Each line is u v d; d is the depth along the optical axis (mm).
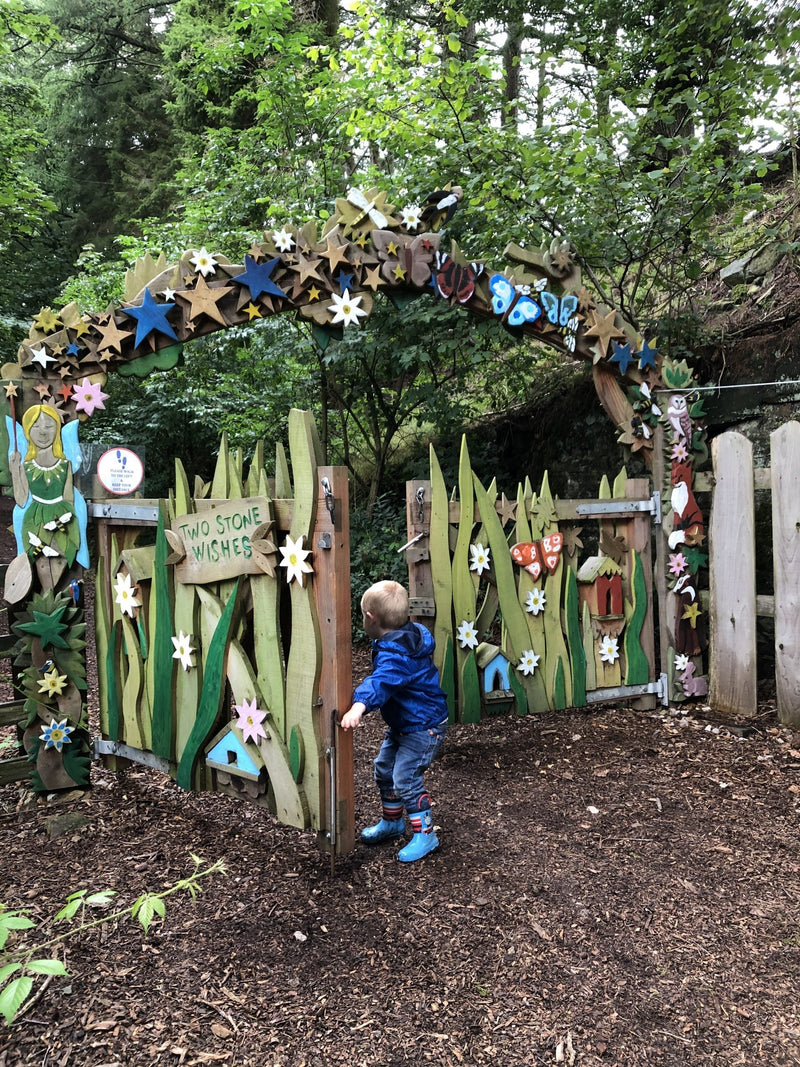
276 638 2736
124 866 2715
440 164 5539
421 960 2139
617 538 4477
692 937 2273
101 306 9438
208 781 3043
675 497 4629
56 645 3291
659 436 4680
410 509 3838
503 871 2662
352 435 8711
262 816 3182
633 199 4855
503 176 5133
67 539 3293
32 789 3389
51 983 2029
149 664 3221
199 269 3352
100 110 16562
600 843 2896
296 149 7023
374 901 2459
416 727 2773
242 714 2830
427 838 2768
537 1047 1808
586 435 6867
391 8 9281
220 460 2938
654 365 4652
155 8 16656
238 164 7648
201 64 7859
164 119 16156
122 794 3439
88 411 3328
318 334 3715
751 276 5871
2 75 11844
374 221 3719
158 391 9930
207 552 2908
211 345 8102
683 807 3236
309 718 2648
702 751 3920
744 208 5340
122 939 2238
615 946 2221
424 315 5957
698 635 4777
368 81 5629
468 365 7070
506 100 5488
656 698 4707
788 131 5223
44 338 3227
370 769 3818
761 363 5152
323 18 9625
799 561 4121
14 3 10234
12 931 2266
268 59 7691
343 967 2107
